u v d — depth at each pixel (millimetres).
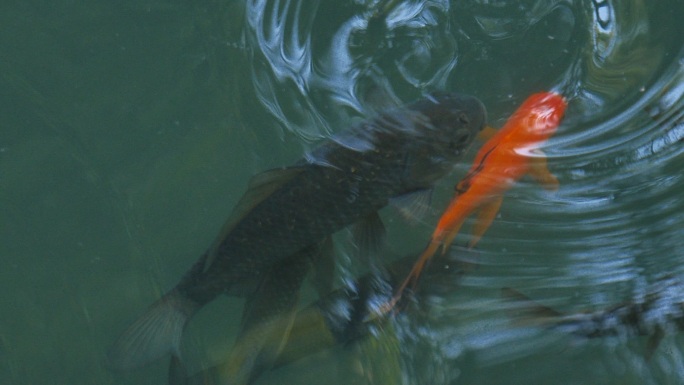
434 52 2219
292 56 2236
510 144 2104
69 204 2166
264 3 2277
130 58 2266
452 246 2104
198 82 2240
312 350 2064
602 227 2115
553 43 2215
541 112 2117
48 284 2121
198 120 2213
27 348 2086
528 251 2109
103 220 2158
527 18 2232
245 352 2051
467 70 2201
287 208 2000
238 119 2207
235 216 2004
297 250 2027
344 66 2221
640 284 2076
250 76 2232
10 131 2215
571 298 2080
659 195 2123
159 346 2020
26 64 2266
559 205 2125
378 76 2207
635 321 2057
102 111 2229
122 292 2113
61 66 2264
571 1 2242
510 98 2172
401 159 2014
